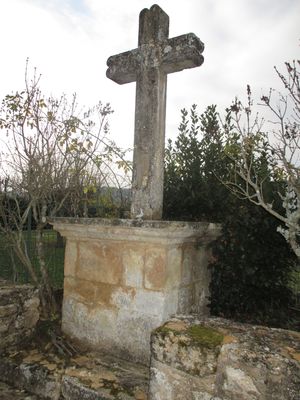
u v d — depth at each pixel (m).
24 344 3.50
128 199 5.57
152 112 3.49
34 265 5.60
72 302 3.66
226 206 4.03
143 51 3.59
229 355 1.87
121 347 3.26
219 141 4.46
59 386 2.87
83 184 5.23
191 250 3.54
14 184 4.99
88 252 3.57
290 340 1.97
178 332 2.09
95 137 5.48
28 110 4.34
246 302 3.67
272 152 3.47
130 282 3.25
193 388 1.96
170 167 4.82
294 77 2.98
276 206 3.59
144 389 2.72
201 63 3.50
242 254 3.59
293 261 3.83
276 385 1.71
